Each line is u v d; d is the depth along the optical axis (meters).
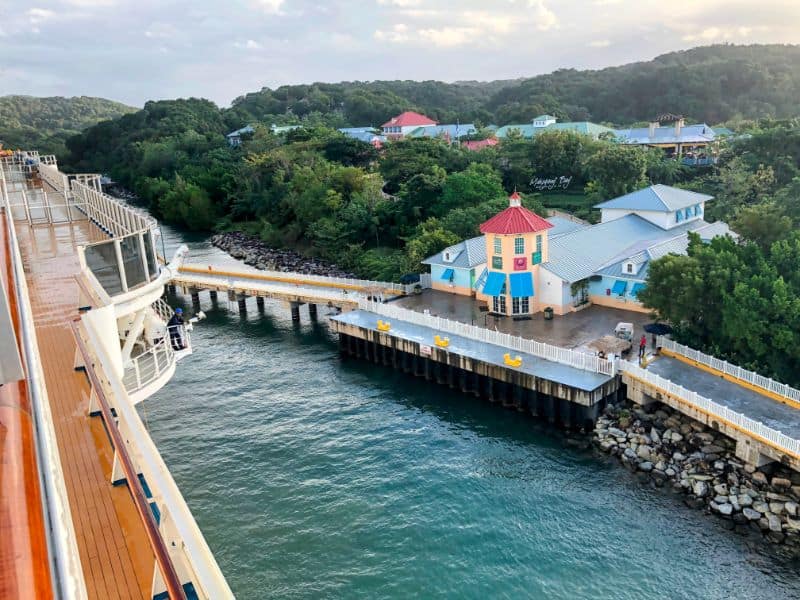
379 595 25.92
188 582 10.03
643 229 62.28
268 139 137.62
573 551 28.12
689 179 93.69
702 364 39.09
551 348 42.19
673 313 40.41
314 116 199.62
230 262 91.44
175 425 40.59
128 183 169.25
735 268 38.91
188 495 32.75
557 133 105.38
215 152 145.75
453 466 35.03
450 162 104.31
